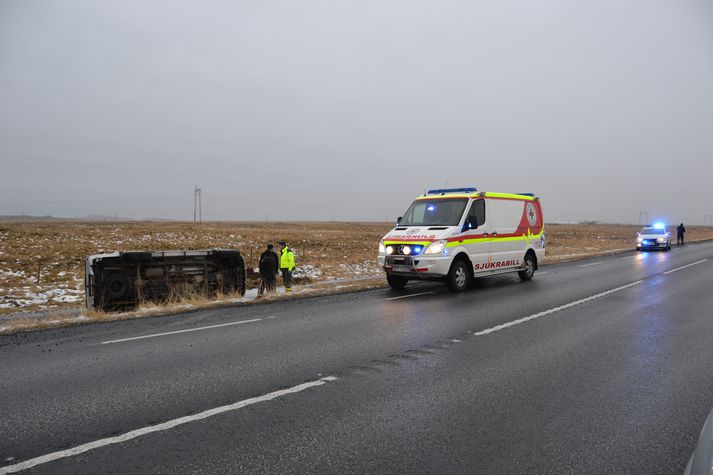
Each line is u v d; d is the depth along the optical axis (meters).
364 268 20.88
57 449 3.41
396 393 4.61
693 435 3.66
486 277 15.62
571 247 36.31
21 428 3.78
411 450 3.41
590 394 4.57
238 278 12.11
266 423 3.88
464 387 4.78
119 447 3.45
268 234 48.19
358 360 5.80
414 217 13.12
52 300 13.21
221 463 3.21
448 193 13.60
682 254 26.77
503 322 8.13
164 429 3.76
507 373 5.25
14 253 25.05
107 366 5.57
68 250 27.77
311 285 13.77
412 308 9.67
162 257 11.19
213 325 8.05
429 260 11.45
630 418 3.99
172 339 6.99
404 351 6.23
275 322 8.27
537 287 12.88
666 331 7.40
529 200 14.86
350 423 3.88
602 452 3.39
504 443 3.53
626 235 70.69
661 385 4.84
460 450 3.41
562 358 5.87
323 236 48.50
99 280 10.41
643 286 12.97
